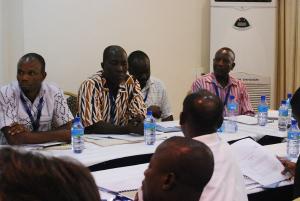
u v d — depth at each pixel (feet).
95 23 14.64
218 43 16.43
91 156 7.57
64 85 14.20
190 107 5.50
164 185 3.43
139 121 9.78
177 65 16.76
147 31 15.88
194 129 5.50
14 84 9.09
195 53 17.17
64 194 1.78
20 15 13.32
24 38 13.34
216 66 12.47
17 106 8.80
